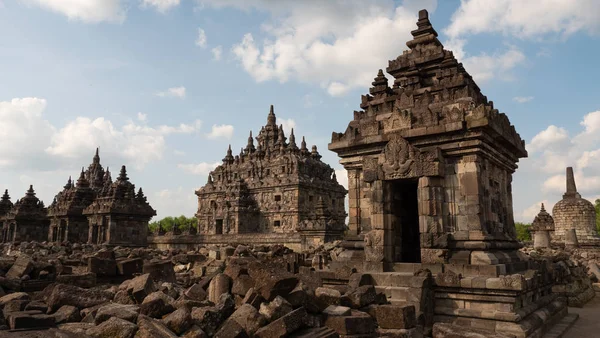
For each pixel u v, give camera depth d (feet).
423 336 37.14
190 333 27.45
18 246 114.73
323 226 147.13
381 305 36.42
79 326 29.09
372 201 54.80
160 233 229.86
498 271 44.96
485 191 51.90
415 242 63.72
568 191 164.55
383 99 63.67
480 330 37.22
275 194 252.42
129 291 37.47
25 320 28.60
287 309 30.71
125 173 164.25
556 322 52.70
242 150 297.12
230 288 38.83
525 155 64.18
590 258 133.90
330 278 52.75
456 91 55.47
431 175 50.37
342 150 60.59
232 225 251.19
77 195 177.37
